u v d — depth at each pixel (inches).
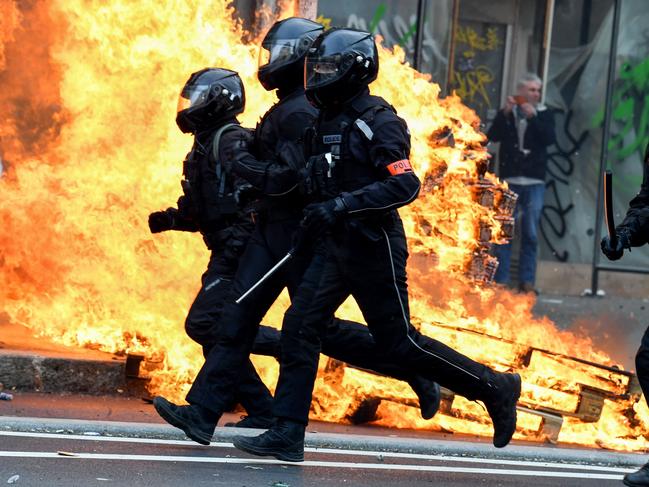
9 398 731.4
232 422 714.8
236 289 644.7
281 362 627.5
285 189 625.6
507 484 628.1
